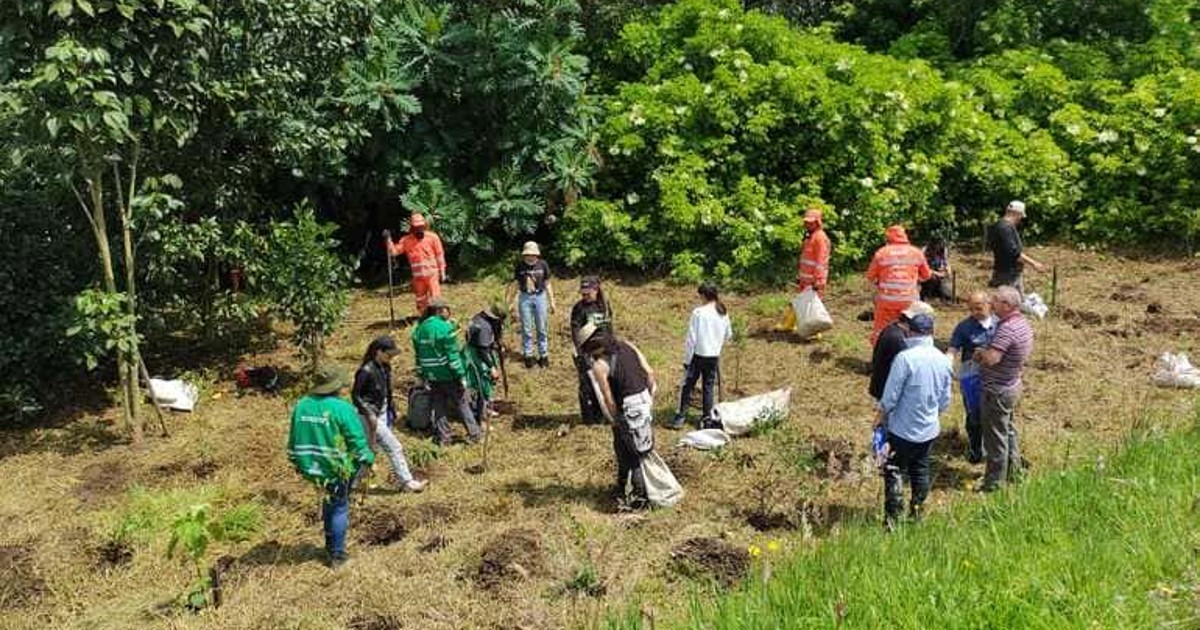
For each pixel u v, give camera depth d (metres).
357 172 17.31
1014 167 17.91
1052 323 13.70
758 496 8.65
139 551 8.29
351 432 7.49
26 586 7.75
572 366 12.91
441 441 10.23
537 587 7.20
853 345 13.14
